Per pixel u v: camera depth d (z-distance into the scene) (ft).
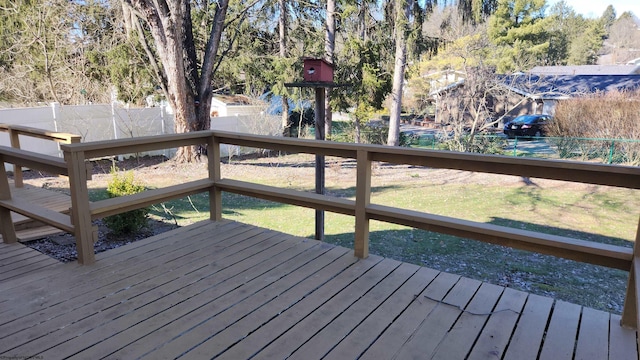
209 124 38.04
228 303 7.32
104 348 5.98
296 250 9.82
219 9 36.22
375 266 8.91
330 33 42.91
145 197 9.86
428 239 19.94
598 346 6.13
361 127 47.06
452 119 46.55
